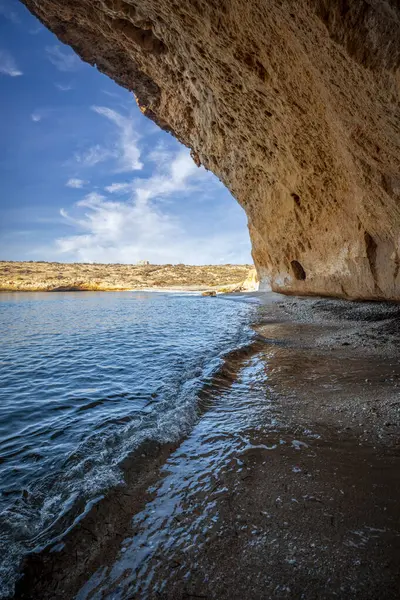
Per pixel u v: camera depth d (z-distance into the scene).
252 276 40.50
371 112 5.22
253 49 7.43
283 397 4.73
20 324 16.77
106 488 2.72
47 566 1.99
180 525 2.31
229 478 2.83
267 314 16.16
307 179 12.96
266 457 3.12
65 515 2.42
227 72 9.53
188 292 51.91
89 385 6.27
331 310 13.68
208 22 7.31
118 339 11.40
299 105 8.54
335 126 7.39
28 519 2.45
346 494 2.46
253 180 18.50
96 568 1.99
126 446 3.49
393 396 4.29
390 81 4.04
